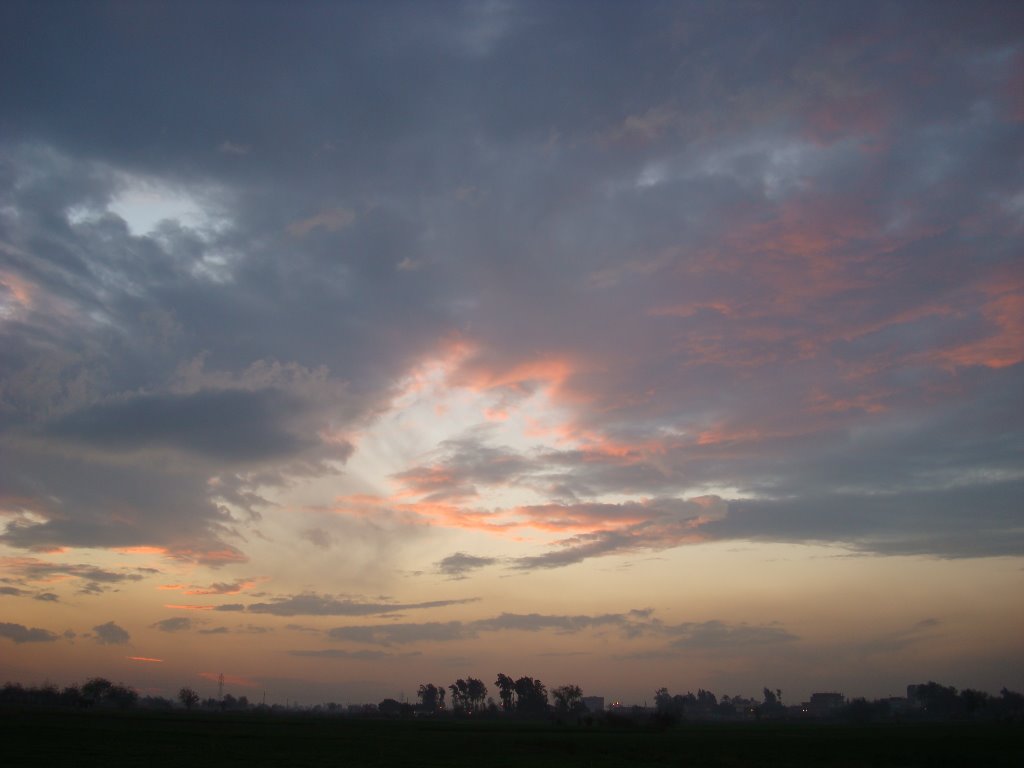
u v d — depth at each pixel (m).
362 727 141.88
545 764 63.88
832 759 77.00
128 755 60.94
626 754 81.12
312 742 88.19
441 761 65.06
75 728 97.12
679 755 80.81
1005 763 73.31
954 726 191.50
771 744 103.50
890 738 118.50
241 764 55.69
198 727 114.31
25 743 70.00
